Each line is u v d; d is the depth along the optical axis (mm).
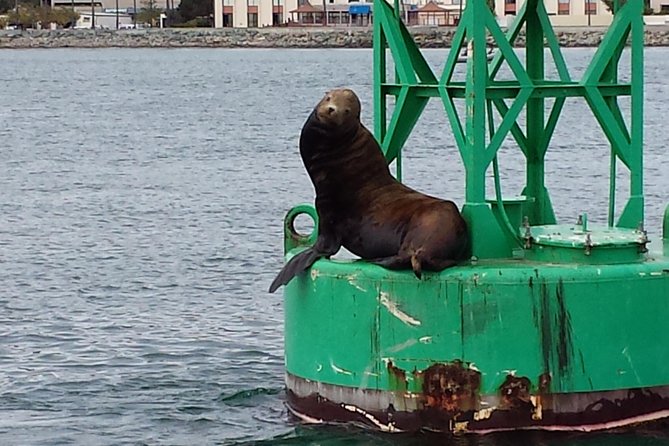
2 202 37719
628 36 13906
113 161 50562
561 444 12750
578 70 90500
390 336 12992
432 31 125375
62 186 41750
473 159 13266
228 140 59156
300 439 13469
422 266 12836
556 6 124812
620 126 13883
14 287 24219
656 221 28812
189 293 23203
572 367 12789
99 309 21953
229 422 14883
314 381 13609
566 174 39656
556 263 13102
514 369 12766
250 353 18297
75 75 131750
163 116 76938
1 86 114500
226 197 37719
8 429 15008
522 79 13352
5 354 18703
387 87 14461
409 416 13023
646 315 12961
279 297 22547
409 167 43281
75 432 14852
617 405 12953
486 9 13109
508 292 12688
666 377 13133
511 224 13961
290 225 14906
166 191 39688
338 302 13258
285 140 58500
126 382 16875
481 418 12844
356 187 13492
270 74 125750
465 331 12758
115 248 28719
